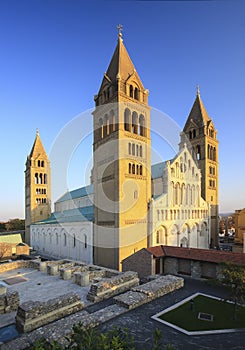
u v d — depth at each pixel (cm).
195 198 6056
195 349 1459
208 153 7138
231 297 2133
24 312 1919
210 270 3047
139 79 5028
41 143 9594
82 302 2336
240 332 1666
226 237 9162
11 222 14588
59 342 1456
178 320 1842
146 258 3369
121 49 5034
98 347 907
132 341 1065
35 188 9200
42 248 8044
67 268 3484
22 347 1448
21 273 3706
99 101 5184
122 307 2059
